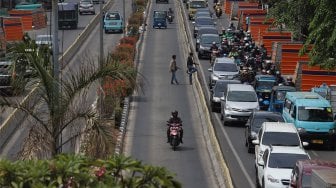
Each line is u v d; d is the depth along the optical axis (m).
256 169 64.38
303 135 79.06
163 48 161.00
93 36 174.25
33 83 42.81
